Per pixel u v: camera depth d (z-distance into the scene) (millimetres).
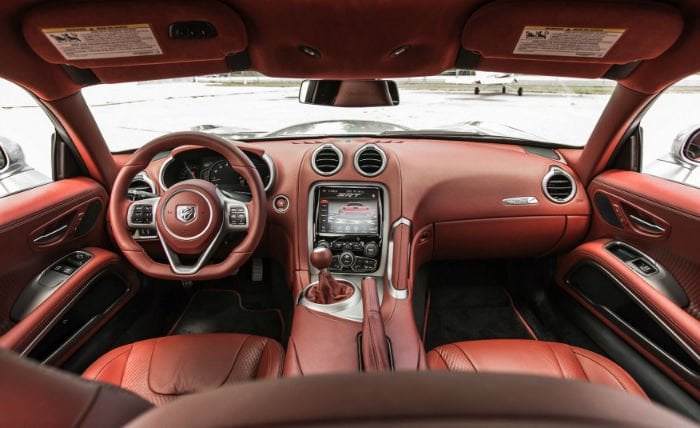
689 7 1066
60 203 1679
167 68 1425
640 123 1860
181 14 1076
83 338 1664
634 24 1089
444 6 1104
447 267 2686
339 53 1379
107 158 1988
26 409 443
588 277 2000
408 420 283
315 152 2014
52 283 1584
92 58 1278
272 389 346
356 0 1076
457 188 2061
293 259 1917
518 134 2297
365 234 1890
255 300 2539
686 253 1570
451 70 1545
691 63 1324
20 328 1391
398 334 1525
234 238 1774
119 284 1935
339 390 327
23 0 1010
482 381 338
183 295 2518
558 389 336
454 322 2346
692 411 1457
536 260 2387
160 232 1577
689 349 1447
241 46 1254
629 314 1746
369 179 1958
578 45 1229
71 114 1692
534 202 2107
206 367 1412
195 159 2111
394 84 1752
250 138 2244
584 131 2125
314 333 1479
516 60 1391
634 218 1840
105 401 499
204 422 316
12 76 1383
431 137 2312
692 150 1798
